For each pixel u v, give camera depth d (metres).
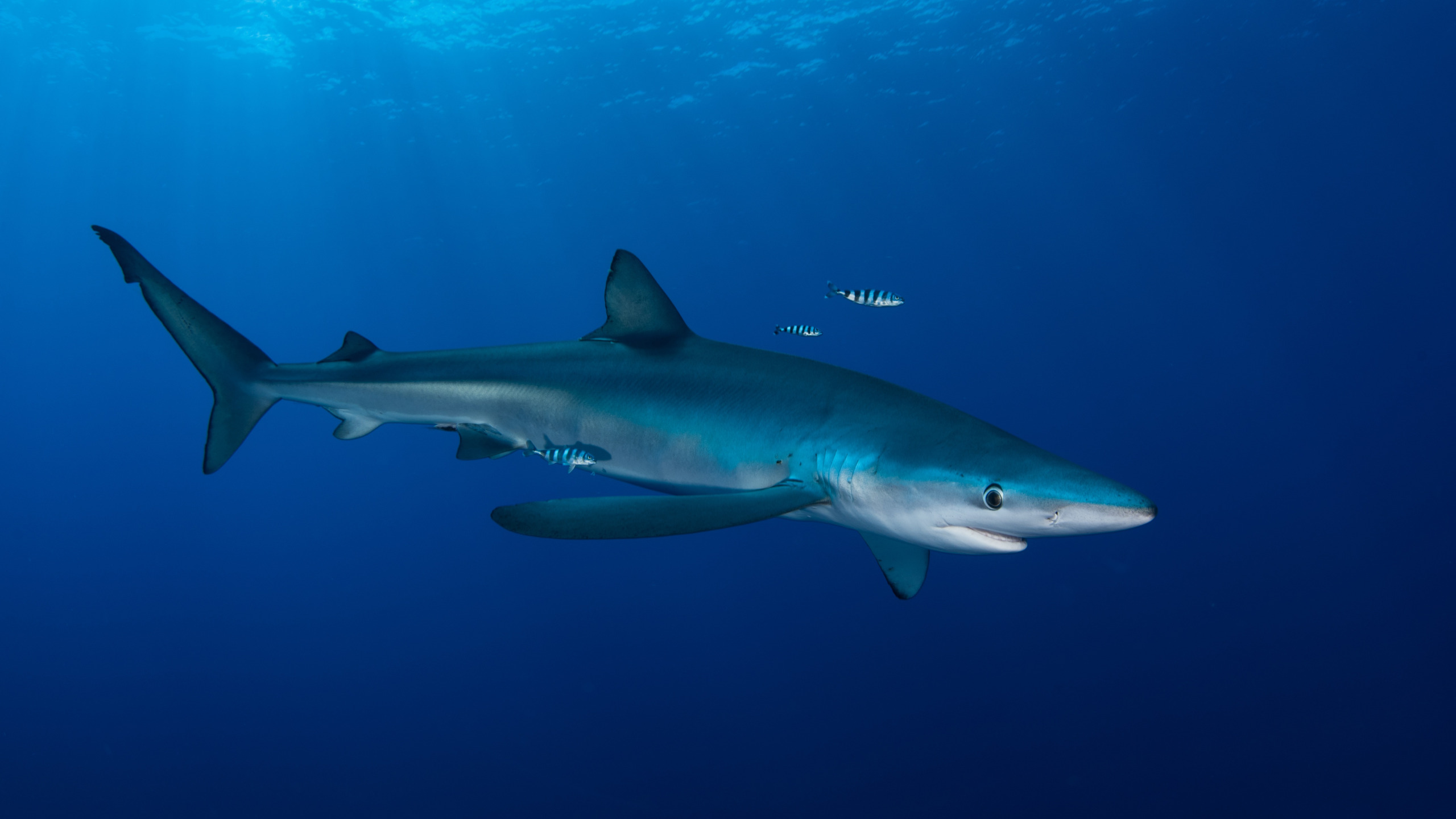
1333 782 12.66
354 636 27.05
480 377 4.02
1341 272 53.47
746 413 3.33
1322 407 60.78
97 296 55.50
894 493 2.91
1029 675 17.50
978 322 64.94
